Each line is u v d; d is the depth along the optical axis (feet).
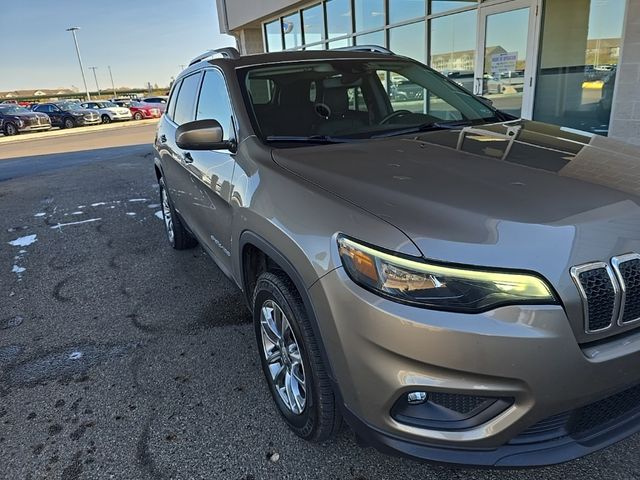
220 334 10.61
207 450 7.23
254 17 50.24
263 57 10.27
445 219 5.41
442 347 4.91
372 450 7.07
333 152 7.84
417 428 5.29
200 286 13.17
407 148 8.00
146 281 13.71
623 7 20.79
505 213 5.46
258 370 9.18
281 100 9.34
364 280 5.27
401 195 5.96
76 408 8.34
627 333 5.31
